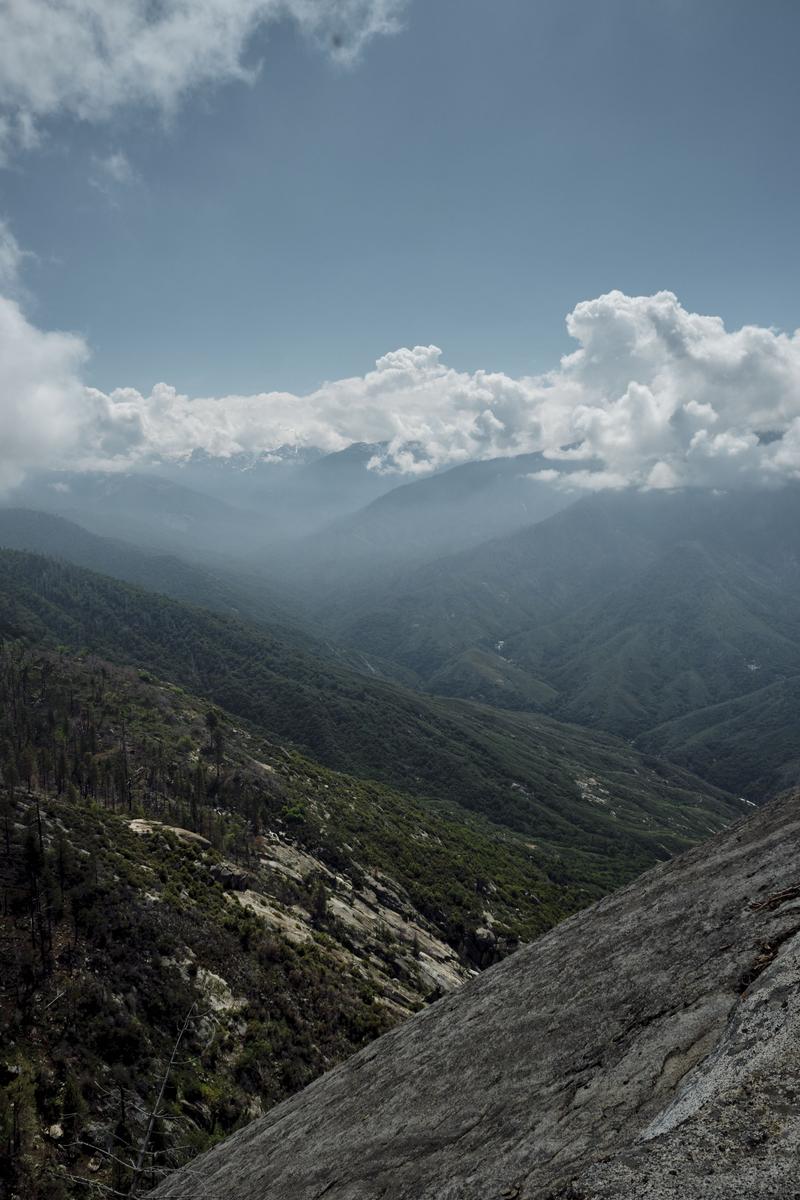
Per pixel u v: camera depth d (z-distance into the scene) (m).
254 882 67.88
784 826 8.30
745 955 5.62
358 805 126.38
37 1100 26.58
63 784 77.19
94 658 184.75
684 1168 3.05
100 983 34.94
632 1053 5.34
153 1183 25.56
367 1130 8.03
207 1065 35.16
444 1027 9.55
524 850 164.50
